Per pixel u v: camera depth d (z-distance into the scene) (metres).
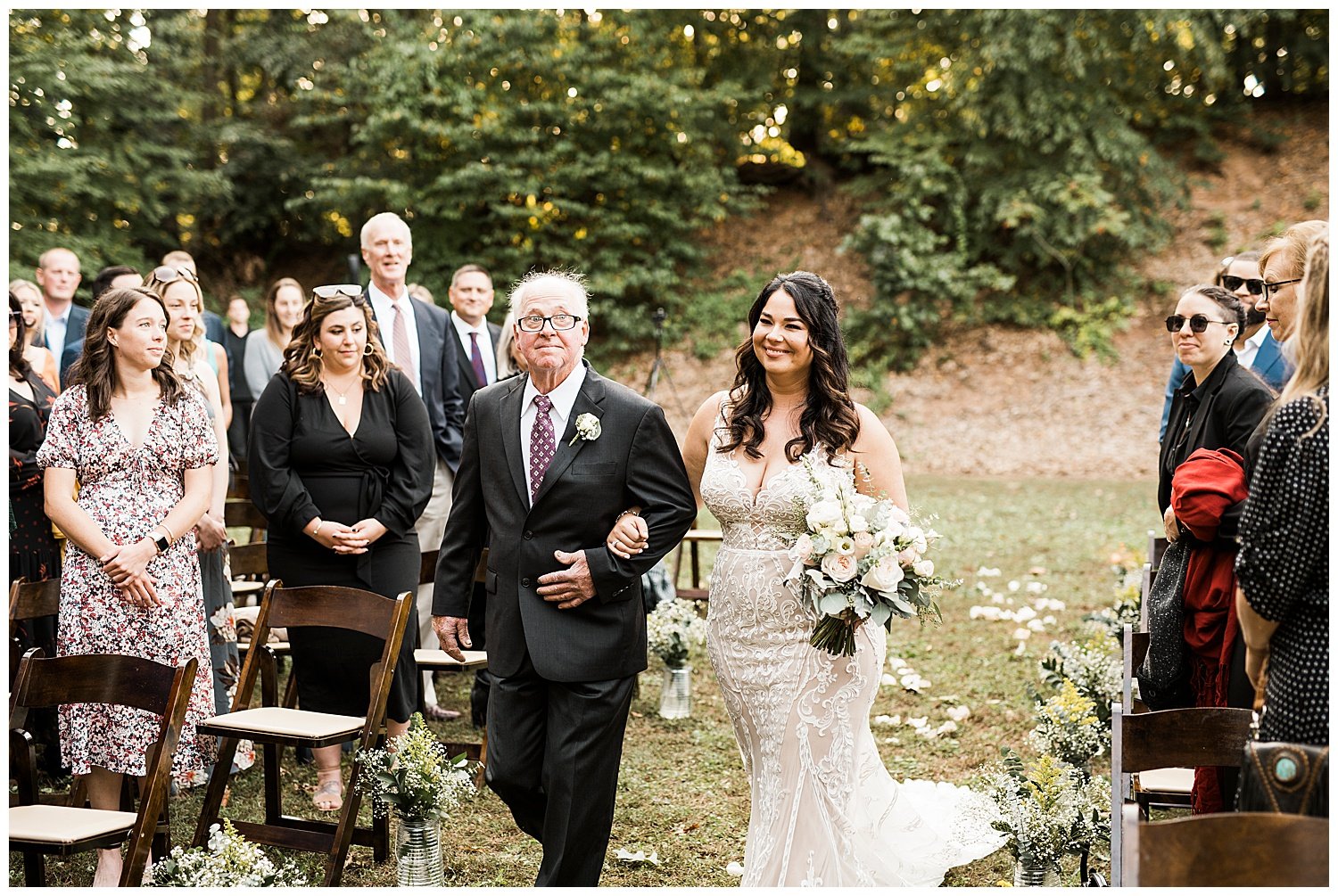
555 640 3.30
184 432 3.92
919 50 19.00
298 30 19.97
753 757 3.50
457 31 18.95
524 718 3.38
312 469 4.29
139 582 3.74
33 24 16.73
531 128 18.67
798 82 20.81
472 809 4.39
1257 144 18.95
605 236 19.50
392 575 4.37
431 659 4.75
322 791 4.39
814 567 3.25
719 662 3.49
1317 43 18.66
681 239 19.53
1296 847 1.89
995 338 17.55
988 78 17.84
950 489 12.98
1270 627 2.33
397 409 4.41
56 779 4.52
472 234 19.28
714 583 3.51
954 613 7.35
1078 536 9.88
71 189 16.66
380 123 18.28
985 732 5.19
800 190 20.69
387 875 3.80
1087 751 4.11
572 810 3.30
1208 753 2.77
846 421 3.39
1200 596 3.22
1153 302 17.39
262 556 4.86
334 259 20.98
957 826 3.88
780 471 3.40
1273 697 2.32
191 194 18.94
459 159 18.92
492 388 3.58
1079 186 17.22
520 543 3.38
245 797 4.51
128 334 3.80
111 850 3.54
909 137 18.52
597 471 3.36
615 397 3.43
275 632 5.14
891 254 17.55
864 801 3.71
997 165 17.92
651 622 5.58
